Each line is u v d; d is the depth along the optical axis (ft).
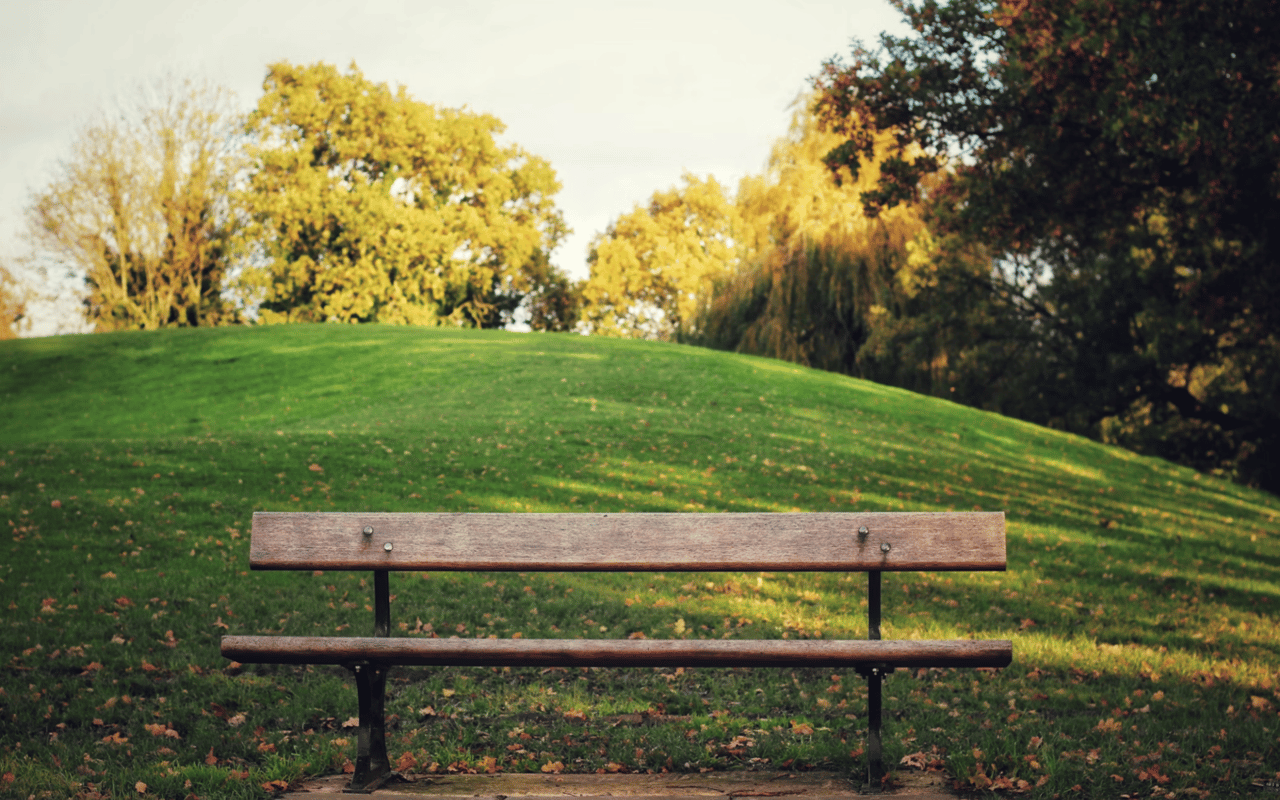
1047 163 45.34
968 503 44.60
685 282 152.97
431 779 11.94
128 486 39.91
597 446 51.67
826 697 16.57
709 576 28.12
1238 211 39.99
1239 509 53.67
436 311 141.08
